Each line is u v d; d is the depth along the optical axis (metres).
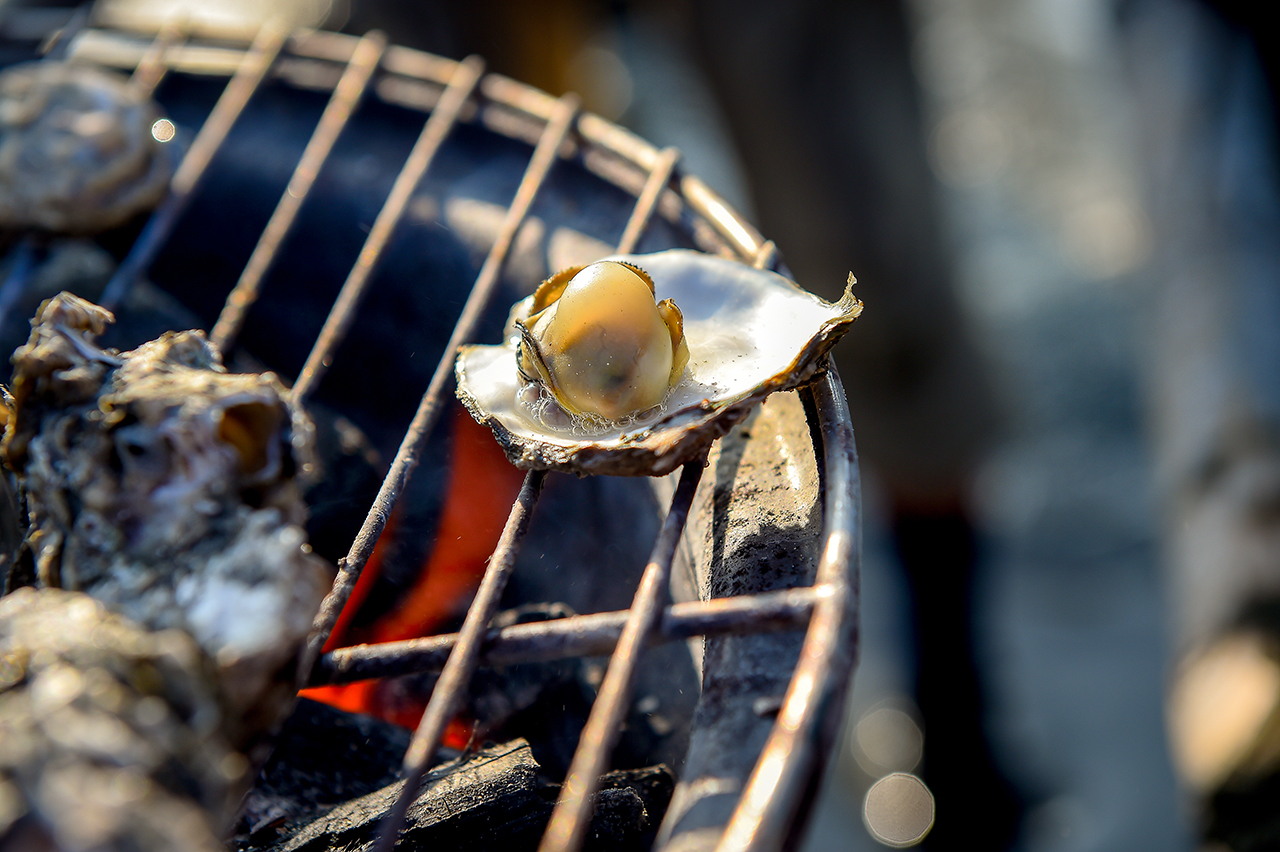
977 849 1.16
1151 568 1.44
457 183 0.60
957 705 1.31
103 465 0.41
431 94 0.62
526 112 0.60
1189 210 1.09
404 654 0.42
